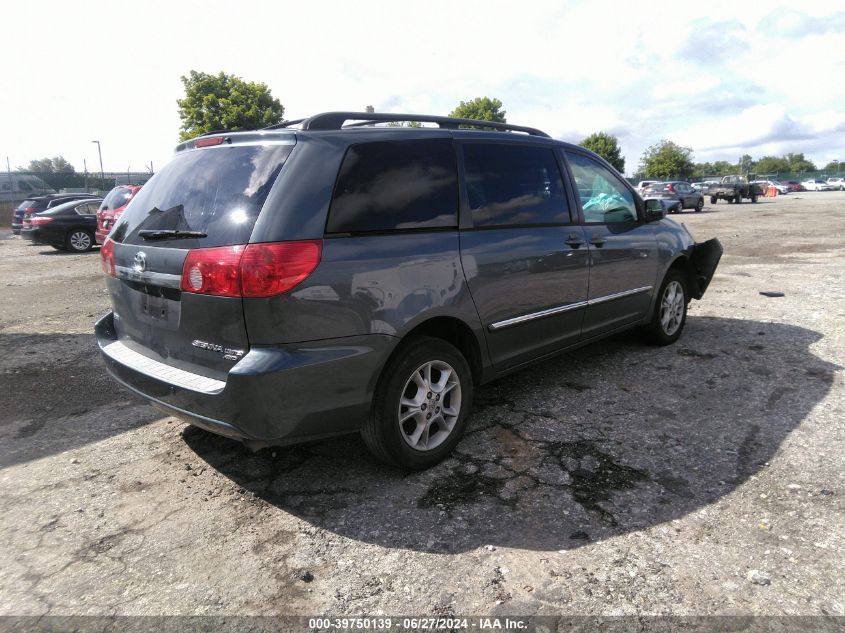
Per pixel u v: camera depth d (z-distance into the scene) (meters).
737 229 16.92
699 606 2.06
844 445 3.21
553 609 2.06
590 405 3.88
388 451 2.89
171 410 2.74
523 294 3.50
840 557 2.29
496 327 3.35
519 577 2.23
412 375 2.90
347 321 2.58
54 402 4.17
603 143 68.62
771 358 4.76
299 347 2.47
